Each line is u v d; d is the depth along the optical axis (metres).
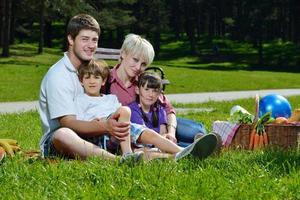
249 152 8.91
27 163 7.57
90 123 7.92
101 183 6.32
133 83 8.88
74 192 5.98
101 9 70.62
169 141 7.91
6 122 16.03
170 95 32.38
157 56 88.88
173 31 112.81
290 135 9.58
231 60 86.06
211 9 102.38
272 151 8.65
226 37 108.00
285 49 94.38
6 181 6.54
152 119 8.82
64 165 7.17
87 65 8.34
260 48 85.69
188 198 5.78
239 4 97.19
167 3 100.88
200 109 22.30
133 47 8.70
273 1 90.06
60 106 8.08
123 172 6.71
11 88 33.22
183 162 7.27
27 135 12.80
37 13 69.88
